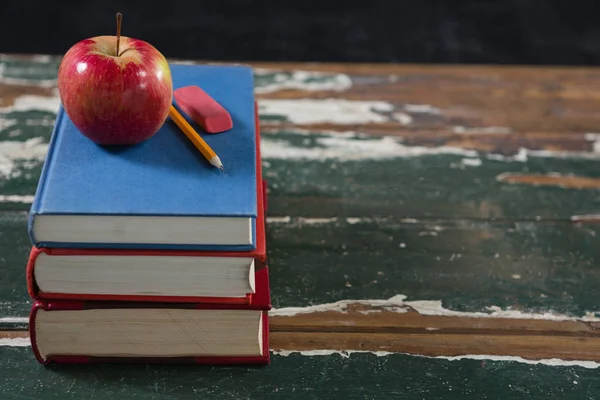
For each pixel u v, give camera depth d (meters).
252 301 0.89
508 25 2.23
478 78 1.33
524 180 1.15
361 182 1.13
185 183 0.87
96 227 0.85
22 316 0.96
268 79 1.28
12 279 0.99
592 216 1.11
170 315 0.90
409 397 0.92
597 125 1.25
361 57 2.03
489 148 1.20
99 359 0.92
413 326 0.98
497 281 1.03
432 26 2.21
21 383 0.90
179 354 0.92
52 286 0.87
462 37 2.16
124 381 0.91
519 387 0.93
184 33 2.11
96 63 0.86
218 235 0.86
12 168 1.10
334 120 1.22
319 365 0.94
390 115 1.24
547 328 0.98
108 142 0.89
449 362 0.95
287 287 1.01
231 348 0.92
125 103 0.86
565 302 1.01
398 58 2.03
